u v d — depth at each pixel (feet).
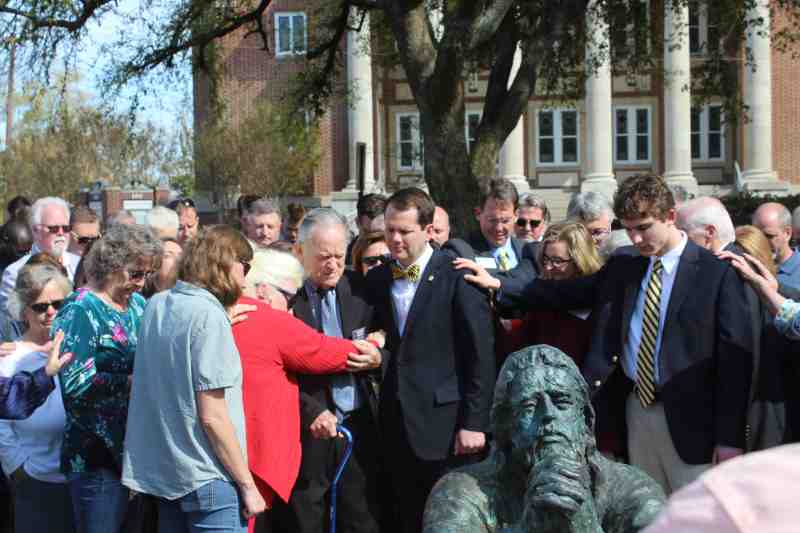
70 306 15.08
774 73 132.67
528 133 140.56
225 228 14.32
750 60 63.46
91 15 50.14
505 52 47.14
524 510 7.58
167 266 19.65
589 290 15.70
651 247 14.46
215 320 13.37
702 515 2.99
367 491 16.55
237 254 14.08
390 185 137.39
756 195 115.65
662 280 14.80
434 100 44.32
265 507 13.94
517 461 8.19
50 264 16.66
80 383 14.74
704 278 14.55
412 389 15.97
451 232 44.75
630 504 8.46
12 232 27.81
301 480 16.43
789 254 24.21
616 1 61.00
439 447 15.80
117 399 15.05
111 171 148.97
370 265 20.11
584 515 7.32
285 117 68.90
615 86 140.77
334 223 16.79
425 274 16.30
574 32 61.72
